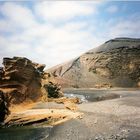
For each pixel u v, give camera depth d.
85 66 119.69
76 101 42.12
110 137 19.66
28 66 41.22
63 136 21.58
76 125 25.16
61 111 31.67
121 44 121.00
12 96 35.16
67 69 118.69
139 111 29.78
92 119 27.22
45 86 43.69
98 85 98.50
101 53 118.56
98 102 42.72
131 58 108.38
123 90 78.44
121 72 106.88
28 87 39.88
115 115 28.42
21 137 22.50
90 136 20.62
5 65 37.62
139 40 123.56
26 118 27.97
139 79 100.12
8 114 29.17
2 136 23.11
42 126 26.45
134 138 18.80
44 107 36.00
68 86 101.50
